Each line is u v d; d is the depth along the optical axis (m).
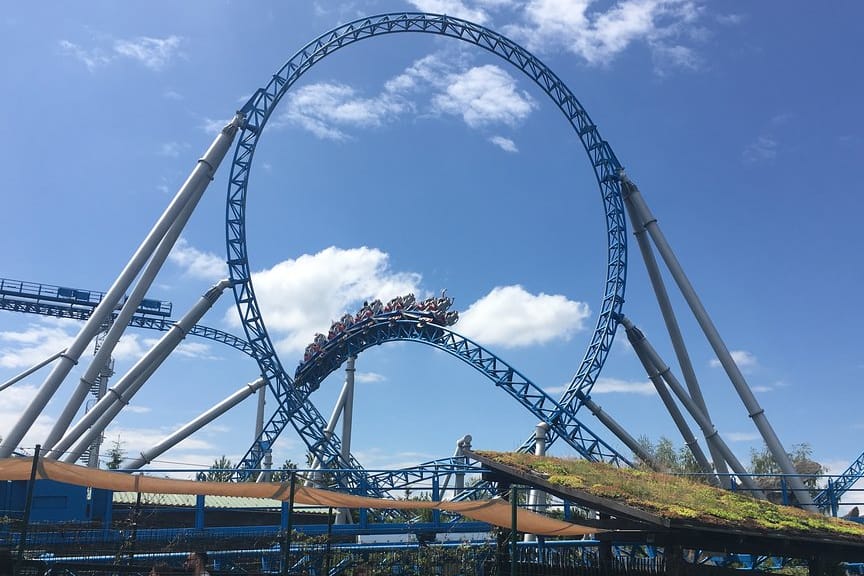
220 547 23.25
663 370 55.97
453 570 21.11
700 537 16.89
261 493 19.05
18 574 13.23
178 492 19.66
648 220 55.09
